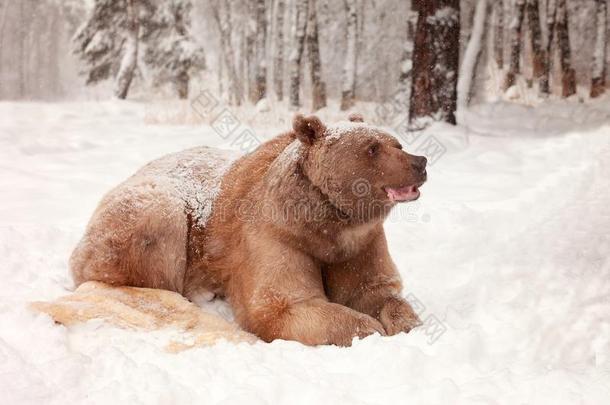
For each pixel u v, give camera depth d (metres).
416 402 3.27
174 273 4.88
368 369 3.74
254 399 3.24
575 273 5.48
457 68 13.27
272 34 28.41
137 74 27.44
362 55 26.55
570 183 8.48
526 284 5.26
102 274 4.84
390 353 3.79
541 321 4.46
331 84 27.86
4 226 6.86
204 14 26.03
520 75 24.22
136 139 13.20
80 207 8.05
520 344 4.12
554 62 25.66
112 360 3.70
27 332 4.00
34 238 6.39
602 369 3.55
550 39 23.25
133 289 4.75
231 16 26.45
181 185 5.07
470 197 8.30
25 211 7.81
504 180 9.16
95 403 3.24
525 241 6.42
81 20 36.28
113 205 4.94
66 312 4.30
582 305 4.78
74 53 28.66
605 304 4.79
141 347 3.99
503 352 4.00
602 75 22.44
